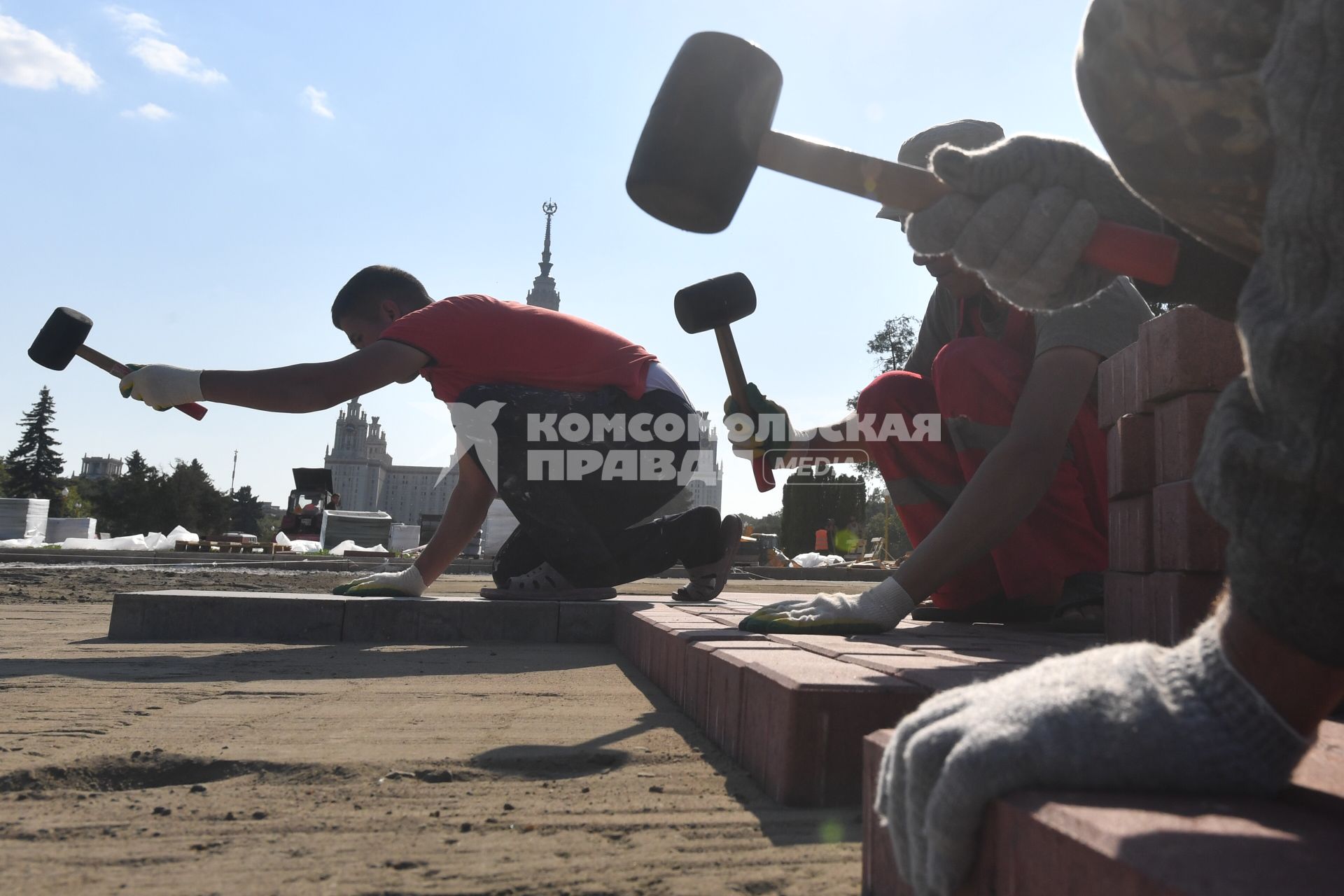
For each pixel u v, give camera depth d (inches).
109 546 780.6
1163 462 89.1
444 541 188.1
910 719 38.7
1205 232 40.4
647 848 53.7
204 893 45.8
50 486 2596.0
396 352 169.0
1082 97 40.5
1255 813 30.5
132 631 173.8
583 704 105.4
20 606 264.4
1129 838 27.4
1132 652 38.1
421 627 177.6
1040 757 32.6
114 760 74.5
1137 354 93.7
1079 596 119.0
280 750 78.8
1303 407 30.2
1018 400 118.6
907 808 36.1
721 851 53.1
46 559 598.9
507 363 178.1
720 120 49.3
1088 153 46.4
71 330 154.9
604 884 47.4
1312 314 30.3
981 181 43.7
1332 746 43.2
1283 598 31.5
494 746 81.3
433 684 120.6
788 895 46.2
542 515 181.5
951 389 127.7
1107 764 32.4
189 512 2620.6
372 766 73.3
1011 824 32.1
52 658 142.7
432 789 67.4
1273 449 31.2
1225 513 33.0
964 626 126.0
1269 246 32.2
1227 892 23.5
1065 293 46.2
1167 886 24.4
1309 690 32.9
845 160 48.6
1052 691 35.6
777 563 863.1
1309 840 27.5
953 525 103.0
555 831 57.1
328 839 55.2
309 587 358.0
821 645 90.7
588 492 182.7
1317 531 30.5
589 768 75.9
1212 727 33.1
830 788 63.1
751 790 67.5
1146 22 36.4
